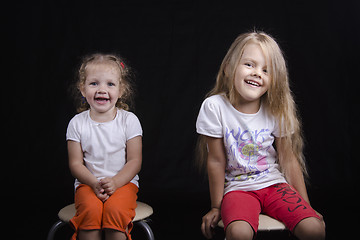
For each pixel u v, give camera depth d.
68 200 2.22
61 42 2.26
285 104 1.51
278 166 1.53
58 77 2.26
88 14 2.26
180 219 2.06
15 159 2.27
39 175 2.27
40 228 1.96
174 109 2.29
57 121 2.27
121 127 1.58
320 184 2.25
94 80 1.56
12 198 2.22
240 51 1.48
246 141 1.48
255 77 1.44
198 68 2.28
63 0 2.26
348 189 2.24
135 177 1.59
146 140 2.29
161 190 2.28
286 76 1.52
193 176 2.29
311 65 2.25
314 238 1.23
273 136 1.54
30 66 2.26
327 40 2.25
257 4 2.26
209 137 1.48
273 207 1.37
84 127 1.57
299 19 2.25
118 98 1.70
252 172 1.47
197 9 2.28
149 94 2.29
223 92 1.54
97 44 2.26
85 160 1.57
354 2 2.23
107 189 1.40
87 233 1.32
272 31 2.25
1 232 1.91
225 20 2.27
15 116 2.27
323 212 2.08
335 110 2.26
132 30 2.27
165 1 2.28
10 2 2.25
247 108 1.50
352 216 2.04
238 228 1.22
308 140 2.26
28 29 2.26
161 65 2.29
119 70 1.62
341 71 2.25
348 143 2.26
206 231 1.39
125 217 1.34
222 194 1.46
